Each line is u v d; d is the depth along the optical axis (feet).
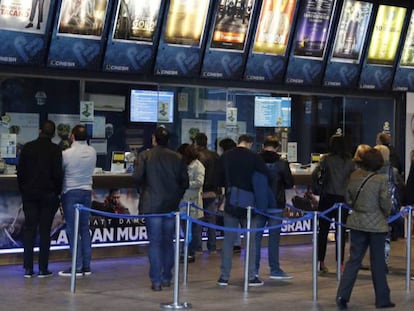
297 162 48.06
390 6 48.52
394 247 44.86
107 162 42.22
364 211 28.53
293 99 47.75
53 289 31.22
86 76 40.40
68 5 38.73
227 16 43.34
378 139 37.52
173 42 42.06
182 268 37.14
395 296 31.14
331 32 46.96
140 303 28.73
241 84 45.29
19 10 37.63
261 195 31.89
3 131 39.34
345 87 48.57
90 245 34.78
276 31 45.16
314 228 30.73
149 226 30.96
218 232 42.55
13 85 39.60
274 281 34.06
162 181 30.71
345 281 28.53
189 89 44.47
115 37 40.34
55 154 33.50
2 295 29.94
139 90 42.80
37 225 34.58
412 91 50.83
